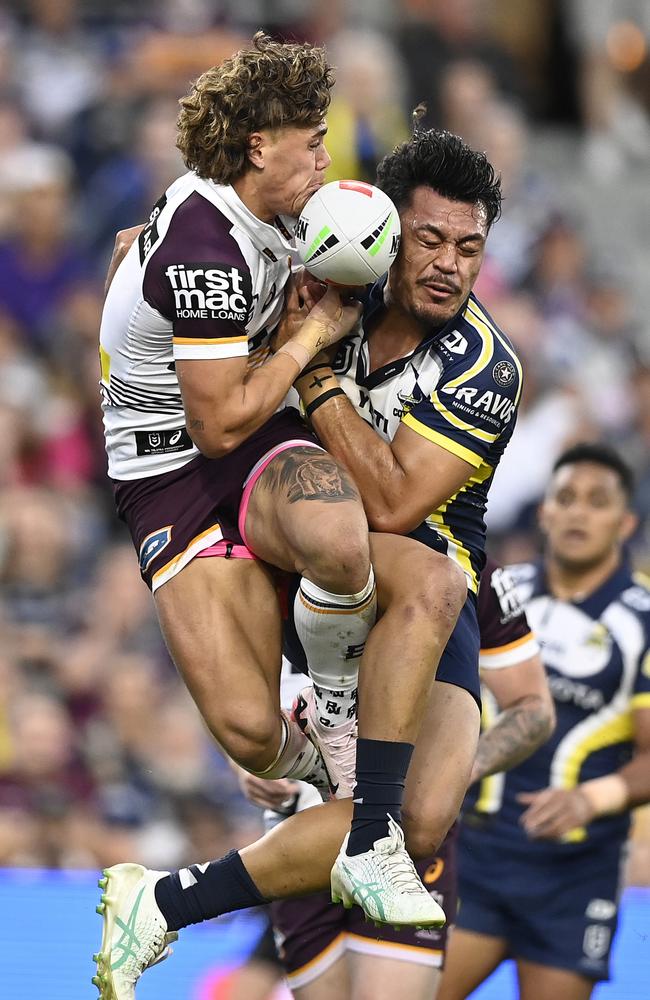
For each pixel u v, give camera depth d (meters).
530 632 17.14
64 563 28.86
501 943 19.52
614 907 19.23
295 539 12.33
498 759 16.59
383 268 12.70
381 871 12.02
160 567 13.04
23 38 37.97
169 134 35.16
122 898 13.31
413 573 12.66
